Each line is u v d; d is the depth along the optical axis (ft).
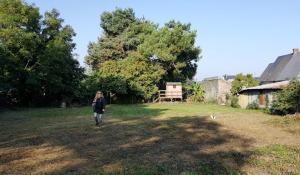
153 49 203.10
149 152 47.65
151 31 229.66
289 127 74.95
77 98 181.68
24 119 99.35
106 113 117.91
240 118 97.71
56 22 172.76
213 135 64.08
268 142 56.08
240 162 41.27
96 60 258.57
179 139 59.26
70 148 51.19
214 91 199.62
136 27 246.47
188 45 205.67
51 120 95.40
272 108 114.11
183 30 212.02
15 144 55.26
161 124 82.12
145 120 92.38
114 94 192.24
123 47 249.55
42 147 52.29
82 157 44.62
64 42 171.53
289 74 174.81
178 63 209.15
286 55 193.36
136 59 202.39
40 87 164.55
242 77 175.52
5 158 44.39
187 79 229.86
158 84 219.41
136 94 195.52
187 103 193.57
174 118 98.27
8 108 149.18
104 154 46.42
